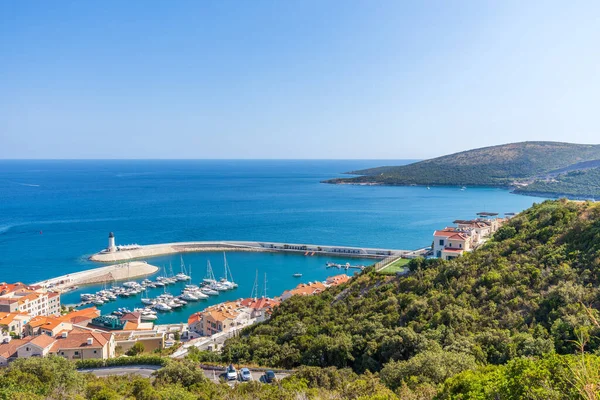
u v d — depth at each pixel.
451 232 100.69
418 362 45.62
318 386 49.03
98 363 68.19
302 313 85.31
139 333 97.81
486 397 30.08
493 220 134.00
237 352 70.81
